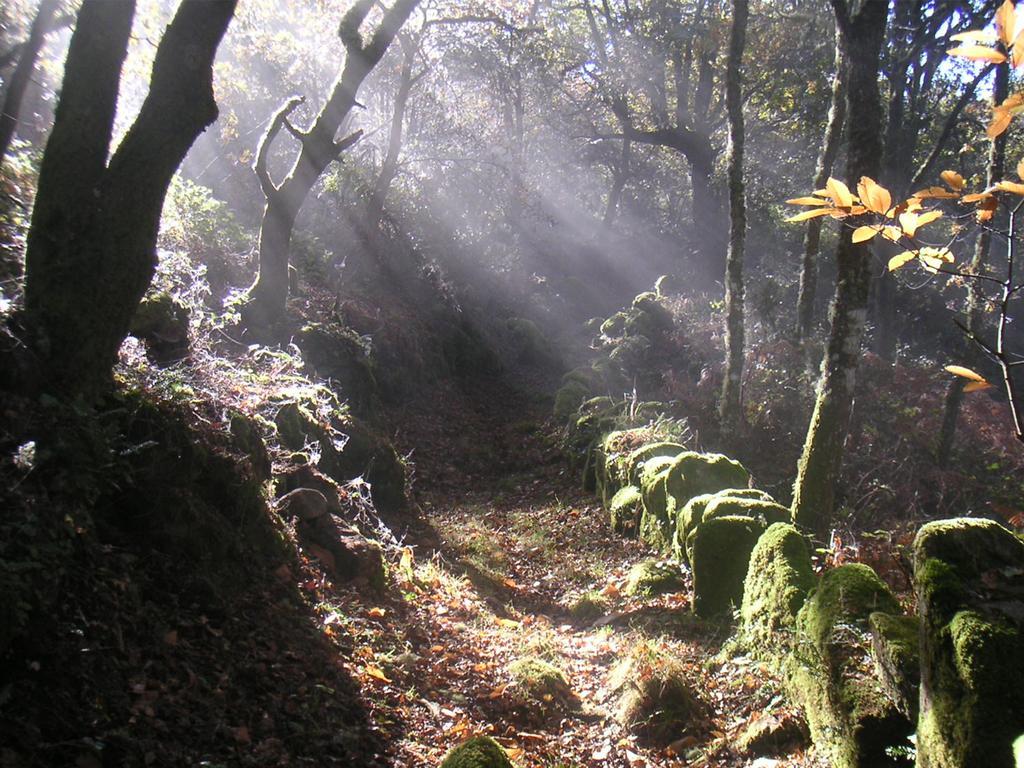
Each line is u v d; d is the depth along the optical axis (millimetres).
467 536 10039
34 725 3754
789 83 26297
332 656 5609
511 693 5734
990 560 3521
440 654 6285
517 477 14109
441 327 20656
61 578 4445
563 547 10172
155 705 4336
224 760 4203
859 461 11781
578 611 7941
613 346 20703
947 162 24844
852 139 8023
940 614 3381
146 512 5531
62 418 5086
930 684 3400
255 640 5367
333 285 16672
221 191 18609
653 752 5176
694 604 7113
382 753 4805
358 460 9852
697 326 19469
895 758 3973
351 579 6980
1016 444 13211
